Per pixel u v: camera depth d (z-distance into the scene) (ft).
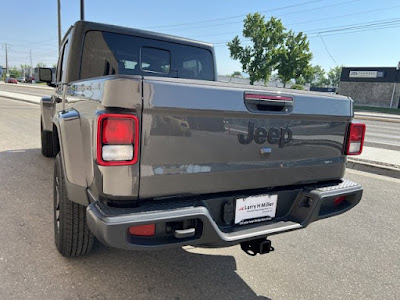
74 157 7.52
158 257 9.63
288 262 9.84
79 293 7.77
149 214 6.13
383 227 12.69
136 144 6.14
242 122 7.20
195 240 6.59
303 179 8.47
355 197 9.03
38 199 13.56
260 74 145.48
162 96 6.20
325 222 13.04
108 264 9.06
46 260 9.03
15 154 21.56
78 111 7.73
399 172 20.11
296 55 140.05
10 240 10.03
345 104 8.78
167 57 13.08
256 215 7.88
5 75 326.85
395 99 131.13
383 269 9.70
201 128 6.72
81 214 8.39
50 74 15.30
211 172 6.99
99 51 11.59
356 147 9.23
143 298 7.74
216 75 14.61
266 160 7.72
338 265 9.80
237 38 147.43
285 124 7.84
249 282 8.68
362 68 139.03
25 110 50.72
